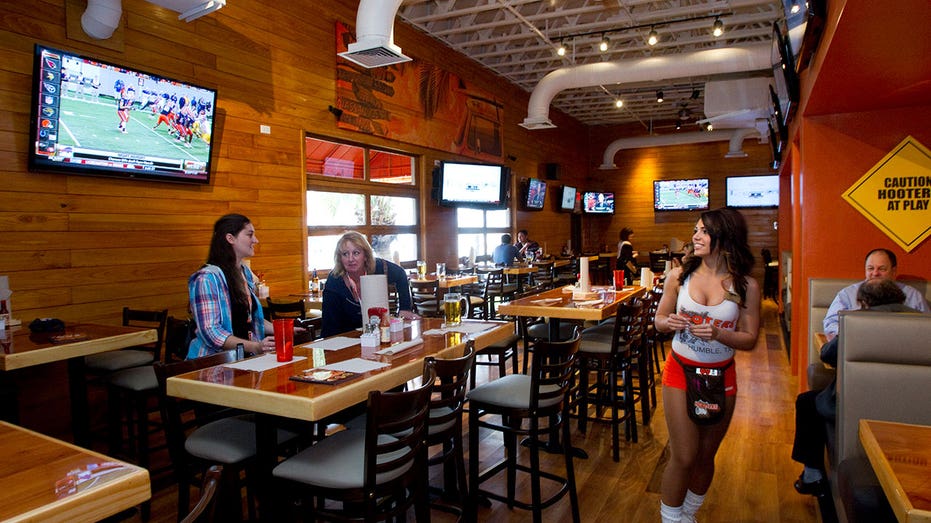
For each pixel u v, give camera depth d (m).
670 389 2.32
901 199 4.06
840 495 2.14
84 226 3.81
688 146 13.34
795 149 5.39
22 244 3.50
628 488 3.11
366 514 1.79
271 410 1.75
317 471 1.86
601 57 9.02
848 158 4.17
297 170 5.51
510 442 2.75
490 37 7.94
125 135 3.92
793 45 3.70
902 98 3.76
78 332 3.11
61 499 1.08
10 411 3.04
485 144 9.03
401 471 1.92
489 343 2.74
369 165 6.70
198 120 4.42
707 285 2.28
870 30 2.45
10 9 3.42
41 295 3.59
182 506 2.12
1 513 1.02
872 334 2.23
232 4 4.85
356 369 2.04
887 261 3.29
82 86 3.66
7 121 3.42
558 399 2.64
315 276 5.63
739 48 7.31
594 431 4.01
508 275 8.85
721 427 2.29
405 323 3.04
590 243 14.13
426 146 7.53
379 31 4.52
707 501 2.95
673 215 13.52
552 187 11.92
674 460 2.30
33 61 3.47
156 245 4.24
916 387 2.16
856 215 4.17
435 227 7.87
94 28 3.73
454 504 2.77
